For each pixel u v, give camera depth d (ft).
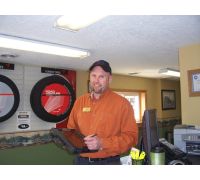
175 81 20.42
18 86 11.19
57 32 6.76
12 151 10.81
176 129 6.88
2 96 10.41
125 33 6.97
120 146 4.53
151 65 12.45
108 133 4.95
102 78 5.00
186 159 5.41
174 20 5.96
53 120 12.06
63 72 12.80
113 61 11.23
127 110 5.03
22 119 11.28
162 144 5.53
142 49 8.95
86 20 5.60
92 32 6.83
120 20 5.93
